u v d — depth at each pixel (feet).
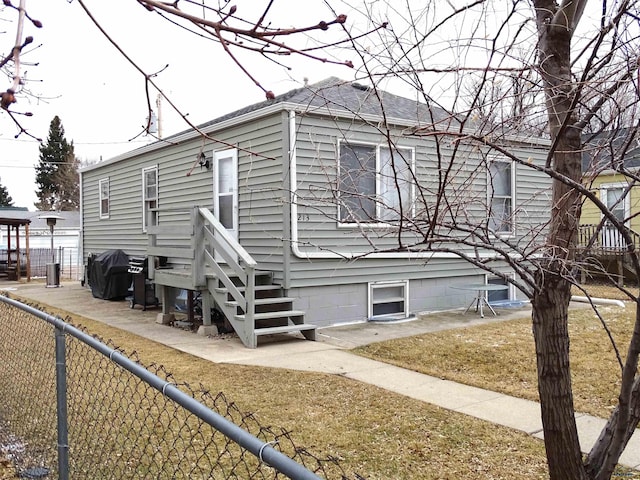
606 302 35.47
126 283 42.65
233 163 31.63
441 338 26.25
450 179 8.67
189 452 12.53
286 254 27.96
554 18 7.76
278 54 5.61
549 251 8.37
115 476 10.81
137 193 43.73
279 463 4.85
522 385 18.83
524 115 7.93
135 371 7.48
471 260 8.45
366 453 12.98
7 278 65.92
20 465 11.89
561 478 8.55
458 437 13.99
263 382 18.71
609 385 18.34
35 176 151.23
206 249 29.89
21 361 16.65
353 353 23.41
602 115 8.19
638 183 8.76
